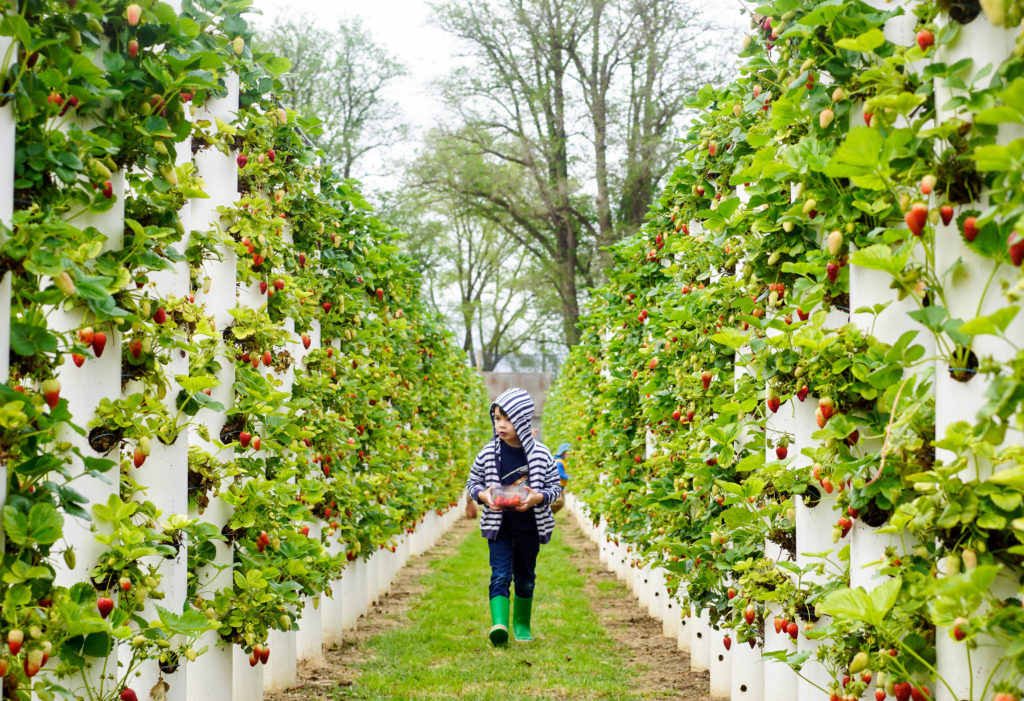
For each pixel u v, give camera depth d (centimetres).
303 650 561
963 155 207
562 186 2519
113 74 273
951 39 224
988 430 203
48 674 265
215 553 388
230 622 383
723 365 464
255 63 439
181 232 312
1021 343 207
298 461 494
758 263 362
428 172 2656
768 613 354
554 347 3747
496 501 605
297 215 556
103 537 269
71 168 245
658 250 660
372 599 816
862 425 279
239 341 406
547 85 2527
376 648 631
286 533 431
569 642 652
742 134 436
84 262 256
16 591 223
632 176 2388
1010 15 205
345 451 620
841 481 272
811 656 317
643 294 670
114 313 242
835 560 316
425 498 1089
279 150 503
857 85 280
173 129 296
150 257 281
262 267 447
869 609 230
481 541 1451
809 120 306
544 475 614
